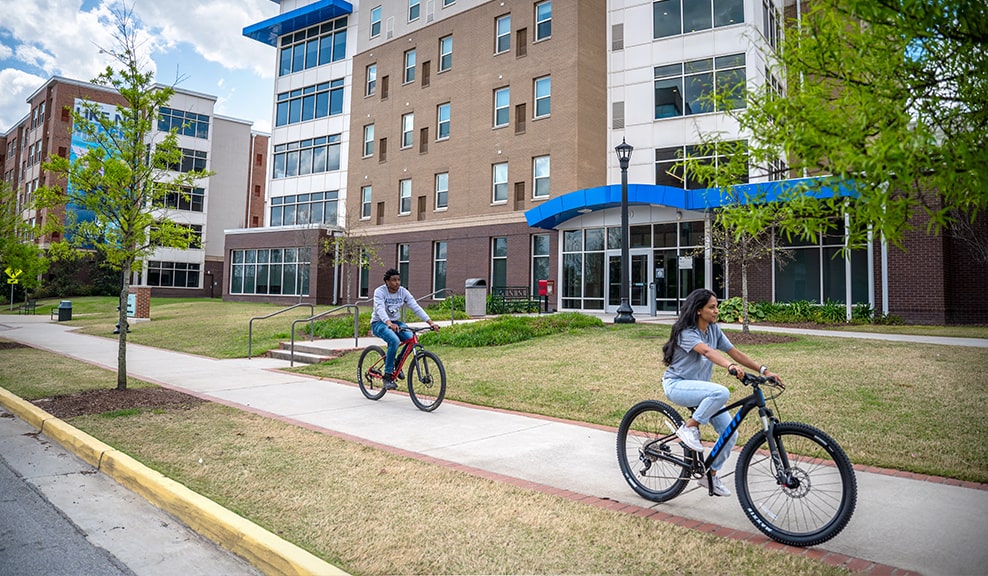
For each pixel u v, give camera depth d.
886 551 3.71
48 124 52.12
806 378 9.22
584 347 13.21
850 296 18.55
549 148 26.88
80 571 3.82
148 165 10.06
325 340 16.66
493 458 5.96
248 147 61.66
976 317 18.30
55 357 14.70
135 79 9.72
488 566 3.58
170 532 4.50
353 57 36.94
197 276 56.44
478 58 30.02
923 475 5.22
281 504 4.61
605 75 27.66
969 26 2.89
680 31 25.36
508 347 13.85
